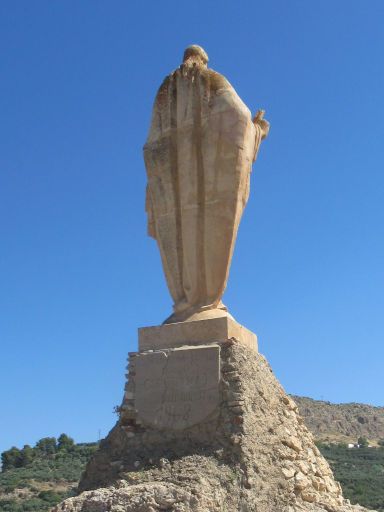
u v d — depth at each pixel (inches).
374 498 1299.2
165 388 444.8
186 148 485.4
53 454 1927.9
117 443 446.9
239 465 399.5
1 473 1699.1
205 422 426.0
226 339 447.5
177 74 505.7
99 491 388.5
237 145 473.1
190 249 476.4
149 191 509.0
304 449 463.5
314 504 416.5
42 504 1299.2
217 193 474.9
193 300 473.4
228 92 483.8
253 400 431.2
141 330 474.9
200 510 368.2
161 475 399.9
